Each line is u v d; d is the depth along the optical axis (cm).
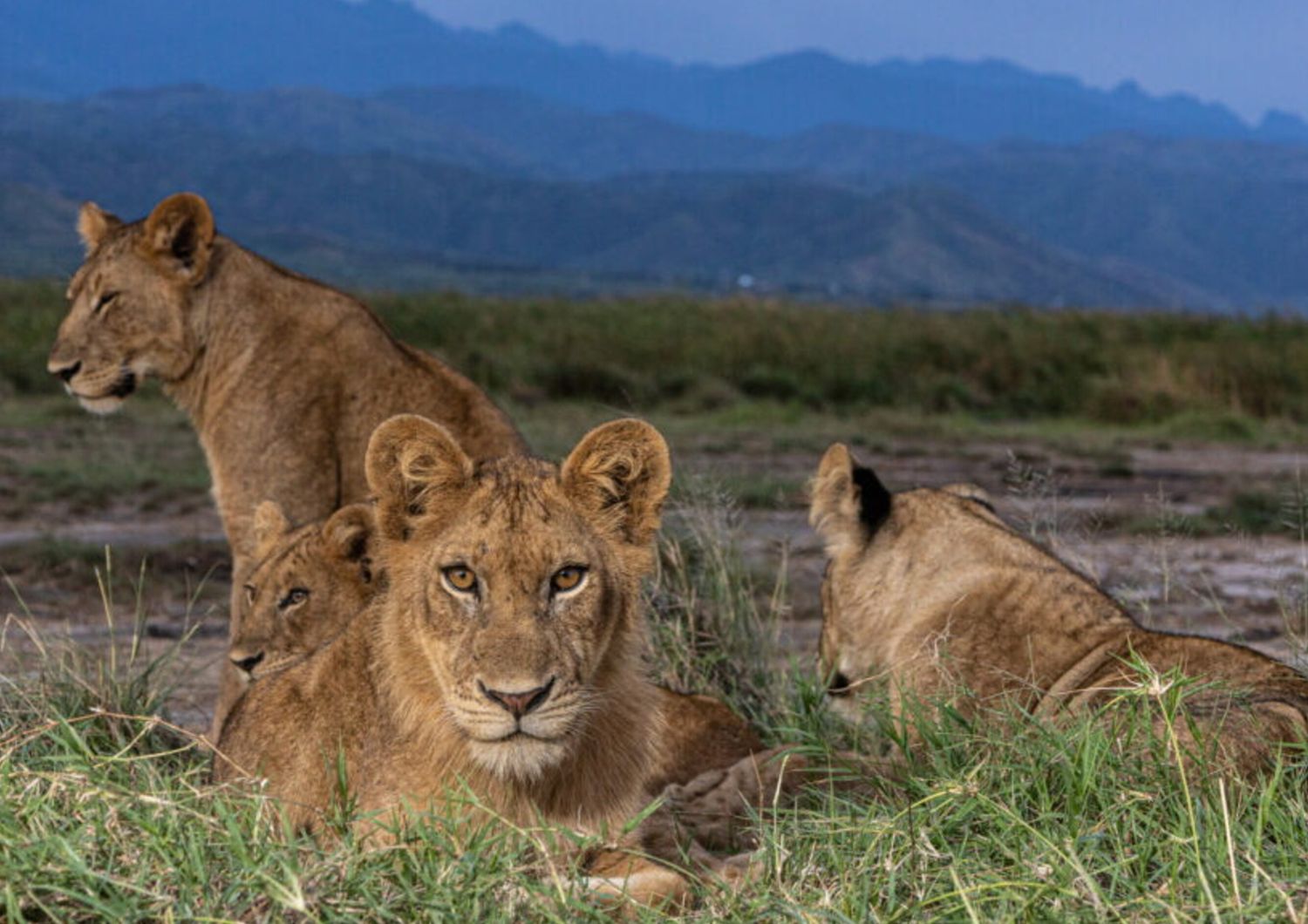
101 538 1859
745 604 1189
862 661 919
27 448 2588
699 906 643
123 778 658
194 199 1047
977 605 862
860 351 4216
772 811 747
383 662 684
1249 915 500
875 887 566
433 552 643
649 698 713
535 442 2072
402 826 607
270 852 534
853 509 925
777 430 3203
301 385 1034
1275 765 662
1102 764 645
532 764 623
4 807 558
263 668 933
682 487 1311
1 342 3816
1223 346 4222
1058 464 2769
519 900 555
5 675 1025
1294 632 1181
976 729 756
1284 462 2903
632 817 704
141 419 3031
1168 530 1852
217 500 1067
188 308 1062
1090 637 831
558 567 631
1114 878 542
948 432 3288
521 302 5531
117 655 1235
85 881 510
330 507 1031
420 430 651
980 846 611
